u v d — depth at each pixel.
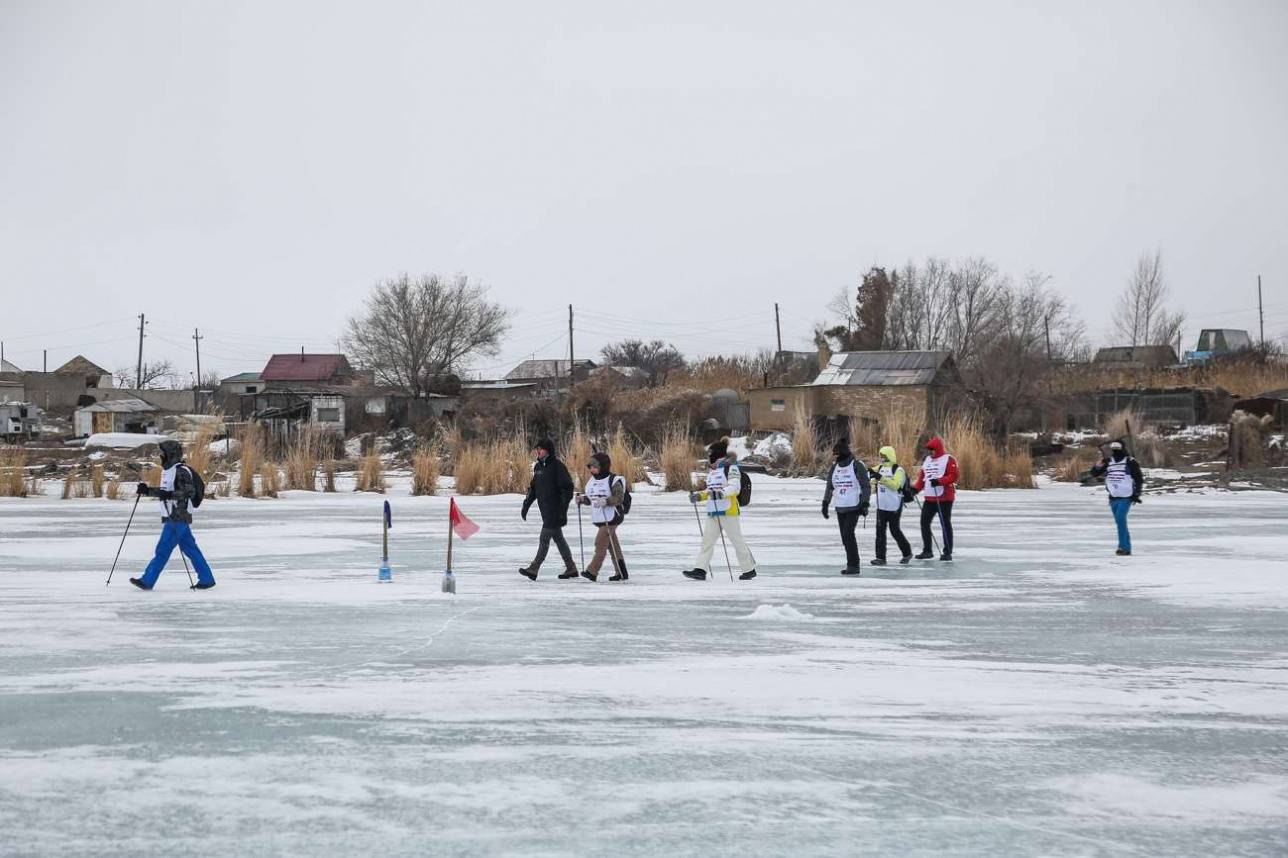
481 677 13.90
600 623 17.86
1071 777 10.07
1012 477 56.34
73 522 37.31
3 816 8.95
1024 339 87.94
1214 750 10.95
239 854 8.17
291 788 9.63
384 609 19.17
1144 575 24.11
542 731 11.45
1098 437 77.44
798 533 33.88
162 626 17.45
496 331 123.31
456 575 23.94
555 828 8.70
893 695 13.05
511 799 9.37
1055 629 17.53
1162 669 14.56
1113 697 13.05
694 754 10.70
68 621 17.86
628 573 24.48
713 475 23.42
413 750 10.76
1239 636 16.95
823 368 95.00
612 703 12.59
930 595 21.17
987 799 9.46
